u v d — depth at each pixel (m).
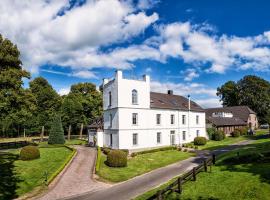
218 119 64.75
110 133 43.62
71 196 18.42
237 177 18.28
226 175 19.25
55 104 63.81
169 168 27.31
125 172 25.33
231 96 96.69
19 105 39.16
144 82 44.41
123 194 18.59
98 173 24.44
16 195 18.23
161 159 32.31
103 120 46.78
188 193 16.45
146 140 43.78
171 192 16.91
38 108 60.44
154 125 45.22
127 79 42.31
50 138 51.03
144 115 43.91
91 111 69.94
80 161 30.69
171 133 48.00
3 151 39.12
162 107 46.50
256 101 86.19
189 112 52.28
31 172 24.38
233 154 31.95
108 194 18.73
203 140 47.50
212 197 15.37
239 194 15.20
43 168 26.11
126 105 41.75
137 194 18.39
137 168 27.17
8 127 67.75
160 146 45.59
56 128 51.41
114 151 28.23
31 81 62.72
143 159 32.19
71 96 71.12
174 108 48.62
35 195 18.48
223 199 14.91
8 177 22.41
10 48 38.28
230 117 71.44
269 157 23.02
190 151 39.28
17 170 25.11
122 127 41.00
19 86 38.41
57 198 17.97
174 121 48.78
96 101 70.50
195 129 53.44
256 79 89.56
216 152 37.72
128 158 32.75
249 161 23.23
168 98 52.66
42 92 61.22
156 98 49.22
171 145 46.56
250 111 77.75
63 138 51.91
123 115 41.28
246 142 48.53
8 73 36.88
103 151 38.34
